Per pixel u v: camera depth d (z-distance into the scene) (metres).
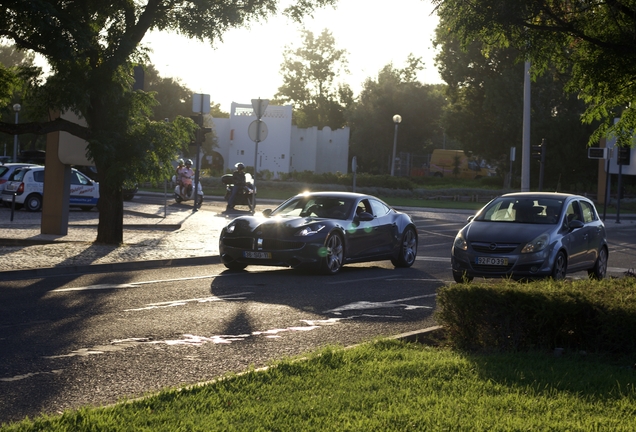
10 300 10.06
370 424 4.41
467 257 12.65
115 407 4.77
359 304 10.38
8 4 13.66
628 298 6.91
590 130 58.59
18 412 5.07
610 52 8.59
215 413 4.63
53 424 4.37
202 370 6.39
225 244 13.76
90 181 29.73
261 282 12.55
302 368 5.94
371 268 15.67
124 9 16.06
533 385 5.45
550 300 6.84
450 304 7.29
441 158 74.25
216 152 71.19
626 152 33.69
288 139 68.25
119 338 7.65
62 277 12.74
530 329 6.96
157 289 11.41
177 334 7.93
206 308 9.66
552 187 60.44
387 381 5.55
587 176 59.72
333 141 73.38
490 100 61.66
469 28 8.27
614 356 6.67
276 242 13.34
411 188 52.97
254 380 5.54
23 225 21.59
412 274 14.55
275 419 4.55
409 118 77.69
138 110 16.91
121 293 10.90
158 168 16.84
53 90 16.02
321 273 13.93
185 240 19.06
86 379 6.01
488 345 7.09
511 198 14.09
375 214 15.39
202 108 28.72
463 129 66.00
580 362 6.36
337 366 6.07
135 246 17.19
